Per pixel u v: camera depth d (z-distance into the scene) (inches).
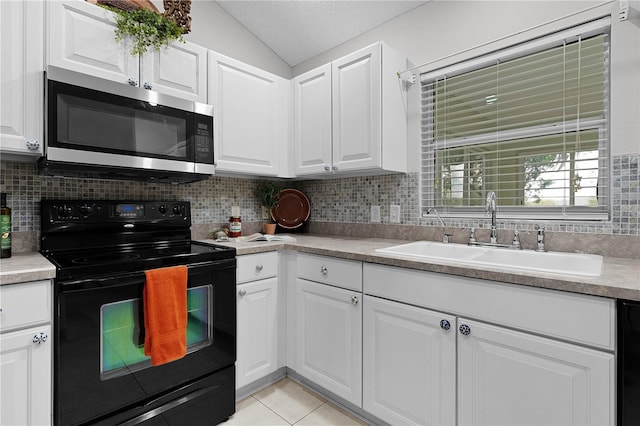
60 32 54.7
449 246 70.2
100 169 59.0
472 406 47.7
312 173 86.7
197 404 59.9
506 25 67.7
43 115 53.0
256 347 71.4
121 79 61.2
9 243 55.3
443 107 79.0
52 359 45.6
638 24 53.4
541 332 41.5
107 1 63.1
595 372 37.7
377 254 59.5
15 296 42.4
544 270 43.8
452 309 49.6
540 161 65.8
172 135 66.3
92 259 53.9
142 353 52.7
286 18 91.9
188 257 58.7
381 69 73.3
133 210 71.4
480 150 74.1
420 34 80.8
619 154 55.5
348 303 64.2
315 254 70.6
